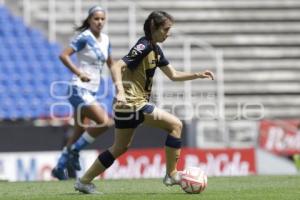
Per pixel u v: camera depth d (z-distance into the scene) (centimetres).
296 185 2883
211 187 2778
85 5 7300
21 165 4747
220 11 7625
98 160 2442
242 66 7338
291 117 7075
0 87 6300
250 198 2223
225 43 7462
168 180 2462
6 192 2636
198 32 7494
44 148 5159
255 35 7538
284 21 7656
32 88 6341
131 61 2356
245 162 5112
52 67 6594
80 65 3550
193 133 5366
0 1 7088
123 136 2427
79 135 3569
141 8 7588
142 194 2391
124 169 4828
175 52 7125
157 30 2378
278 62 7438
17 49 6694
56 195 2398
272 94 7250
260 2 7712
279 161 5381
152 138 5291
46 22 6988
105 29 7200
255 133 5434
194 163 4994
